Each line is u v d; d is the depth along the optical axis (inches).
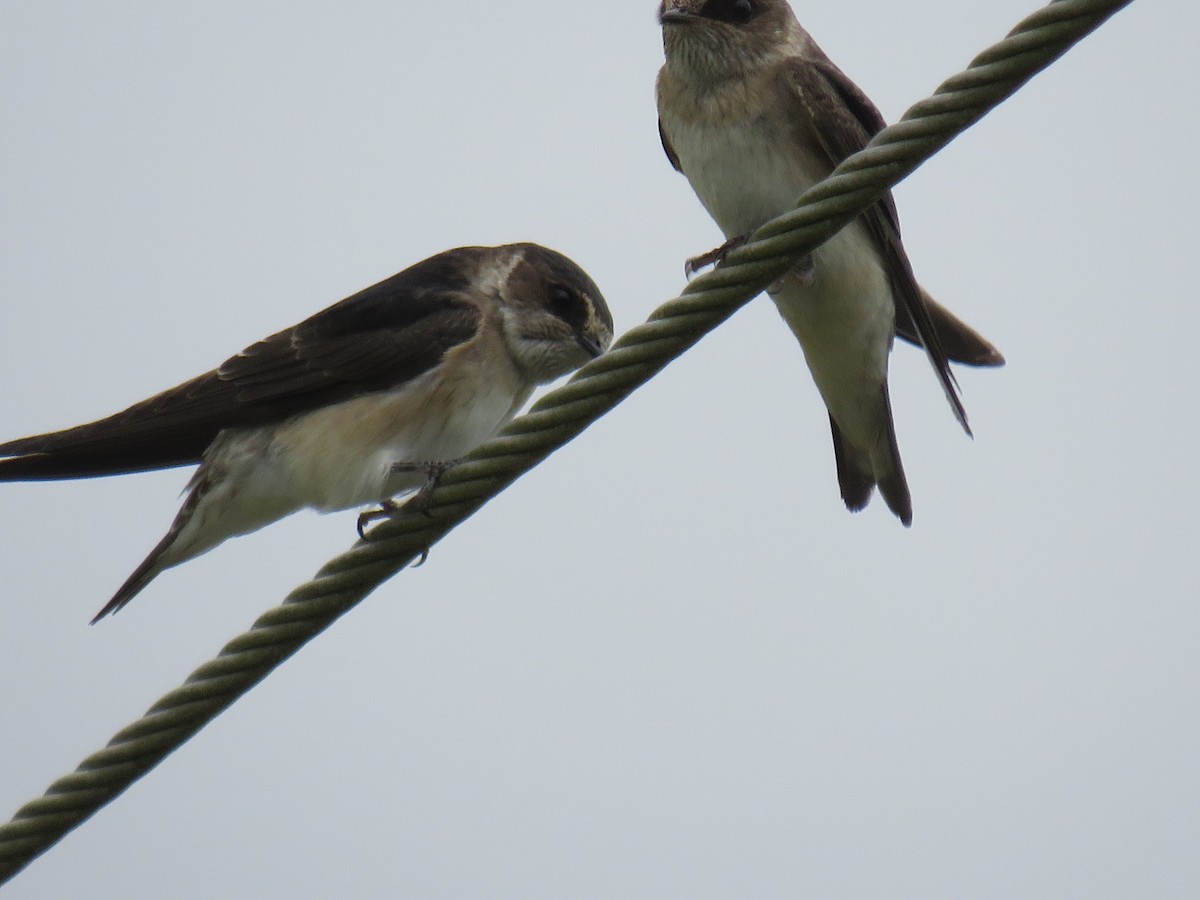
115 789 317.4
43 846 317.7
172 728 319.0
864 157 302.7
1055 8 287.4
